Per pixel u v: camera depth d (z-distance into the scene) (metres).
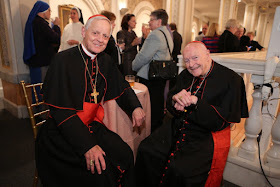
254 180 1.58
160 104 2.51
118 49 2.67
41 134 1.22
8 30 2.76
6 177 1.71
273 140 1.51
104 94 1.40
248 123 1.56
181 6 5.71
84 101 1.24
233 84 1.26
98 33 1.14
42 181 1.16
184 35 5.85
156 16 2.22
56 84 1.12
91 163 1.03
